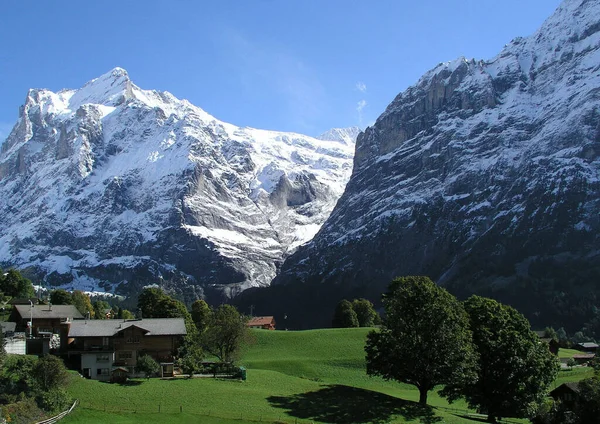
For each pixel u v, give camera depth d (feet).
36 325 439.22
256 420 288.10
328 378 450.30
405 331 337.11
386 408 323.98
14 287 654.12
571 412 311.06
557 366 348.79
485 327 348.59
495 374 335.67
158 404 303.27
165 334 387.14
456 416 327.26
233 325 429.38
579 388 313.12
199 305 654.12
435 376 329.93
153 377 369.50
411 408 326.65
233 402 316.81
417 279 363.35
